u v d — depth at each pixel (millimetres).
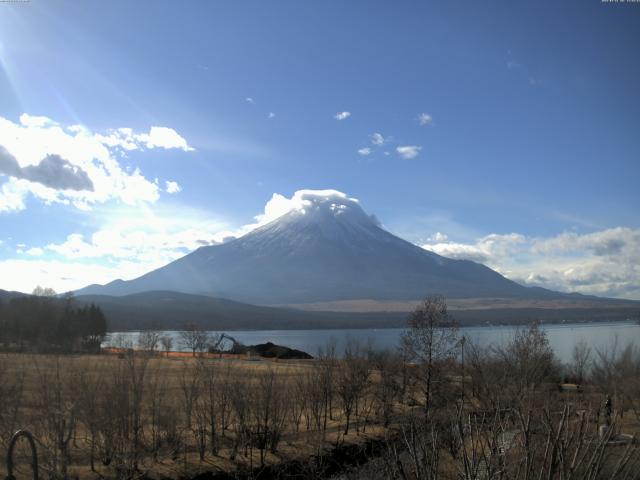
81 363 32344
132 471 22781
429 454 10195
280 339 189625
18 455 20234
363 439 29734
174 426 26641
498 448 9477
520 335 45938
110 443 23016
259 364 58062
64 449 20891
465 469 8992
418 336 35156
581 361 46969
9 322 79938
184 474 24125
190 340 93750
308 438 29703
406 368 40719
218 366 40344
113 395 24672
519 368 32969
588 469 9086
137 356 41344
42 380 24484
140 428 27297
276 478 25594
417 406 33438
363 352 57719
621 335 105688
